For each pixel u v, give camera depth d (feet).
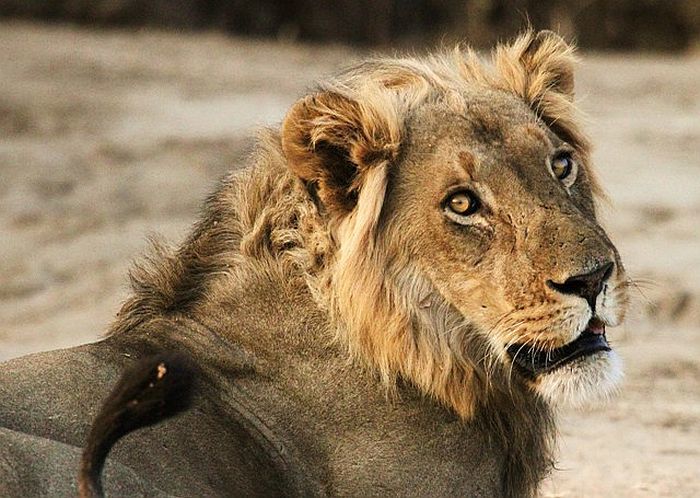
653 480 46.39
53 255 92.22
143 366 27.71
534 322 33.09
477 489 34.60
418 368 34.19
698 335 71.56
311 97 34.27
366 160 34.22
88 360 33.14
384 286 34.06
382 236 34.22
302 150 34.19
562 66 37.96
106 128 118.93
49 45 149.28
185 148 112.88
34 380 31.94
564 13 175.22
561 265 32.78
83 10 167.43
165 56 148.15
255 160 35.96
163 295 35.73
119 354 33.76
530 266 33.12
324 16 175.11
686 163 107.76
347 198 34.37
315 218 34.73
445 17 177.27
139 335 34.91
